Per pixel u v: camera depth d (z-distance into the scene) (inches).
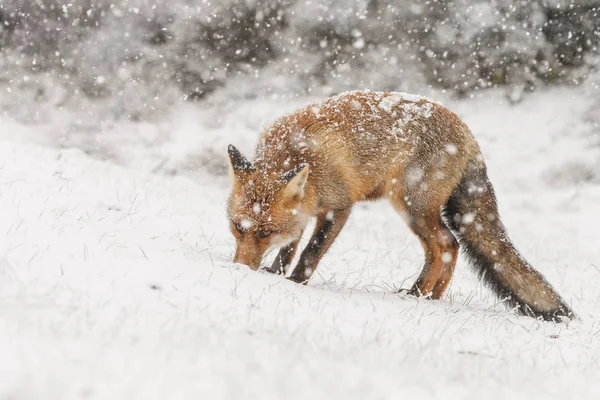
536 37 1268.5
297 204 450.6
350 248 681.0
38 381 205.5
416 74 1235.9
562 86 1256.2
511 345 373.7
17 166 630.5
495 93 1240.2
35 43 1208.8
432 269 502.9
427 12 1268.5
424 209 501.0
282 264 479.8
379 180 494.0
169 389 212.7
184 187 856.9
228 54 1233.4
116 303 303.6
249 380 230.5
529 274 482.9
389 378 267.9
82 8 1228.5
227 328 294.2
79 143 1034.1
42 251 355.6
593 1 1269.7
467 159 513.3
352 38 1245.7
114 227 478.9
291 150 465.1
